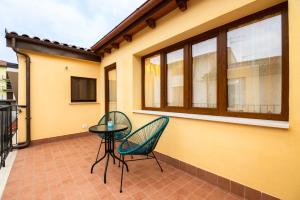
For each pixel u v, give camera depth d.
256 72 1.83
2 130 2.59
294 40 1.37
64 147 3.50
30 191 1.83
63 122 4.14
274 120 1.62
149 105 3.32
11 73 4.69
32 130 3.67
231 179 1.82
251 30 1.86
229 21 1.95
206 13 1.96
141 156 2.94
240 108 1.96
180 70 2.65
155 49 2.98
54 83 3.99
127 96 3.53
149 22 2.62
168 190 1.86
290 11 1.38
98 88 4.81
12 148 3.28
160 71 2.96
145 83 3.40
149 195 1.76
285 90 1.55
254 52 1.84
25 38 3.38
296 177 1.39
